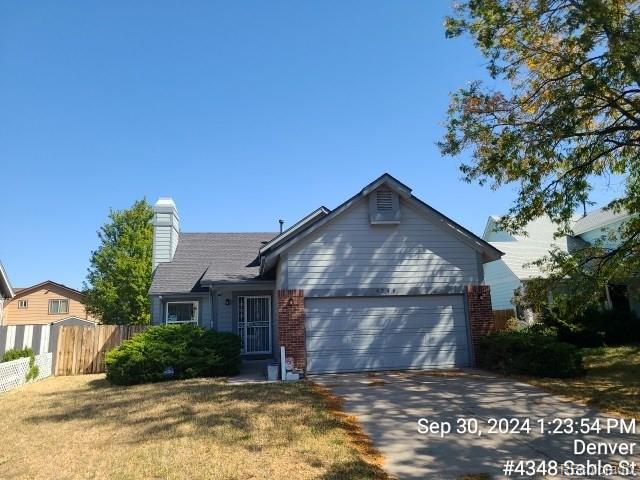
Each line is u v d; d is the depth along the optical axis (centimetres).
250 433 762
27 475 620
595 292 1323
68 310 4722
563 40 1157
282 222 2214
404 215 1513
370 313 1457
